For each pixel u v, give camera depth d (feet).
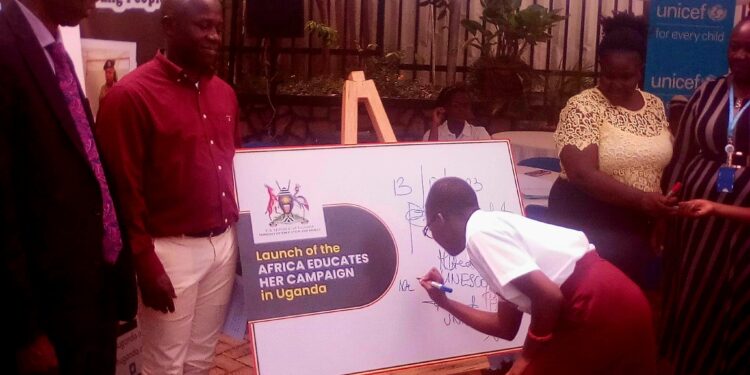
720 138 10.80
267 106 22.02
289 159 10.02
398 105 21.91
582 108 10.63
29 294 6.68
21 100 6.77
